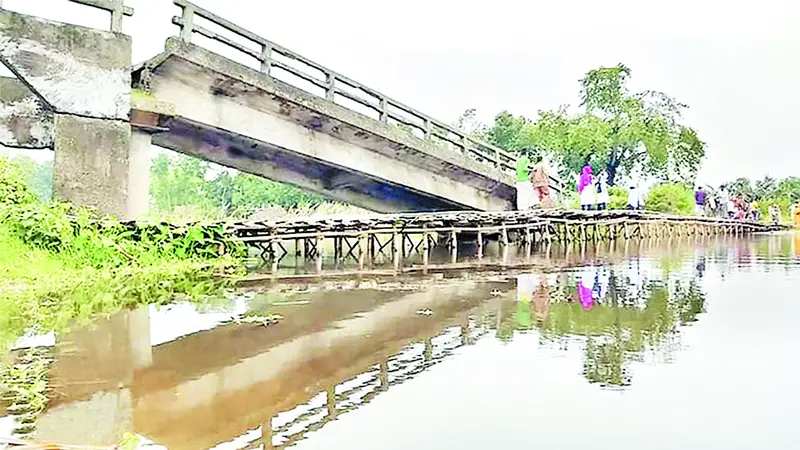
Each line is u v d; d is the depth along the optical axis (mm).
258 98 18766
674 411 5848
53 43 15070
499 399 6234
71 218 14609
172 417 5926
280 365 7613
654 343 8289
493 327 9469
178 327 9703
